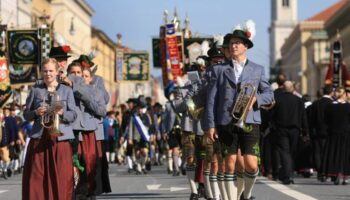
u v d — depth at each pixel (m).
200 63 19.09
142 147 33.78
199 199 19.19
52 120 13.52
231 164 14.34
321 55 198.88
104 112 16.39
